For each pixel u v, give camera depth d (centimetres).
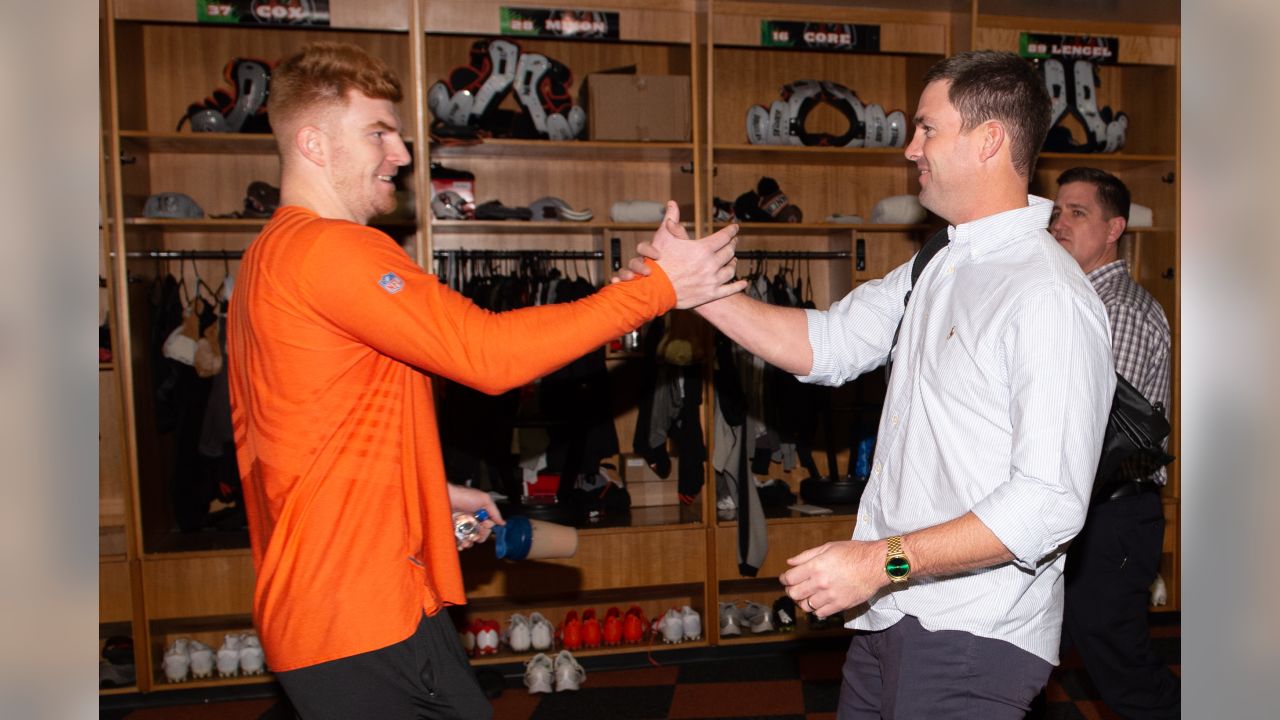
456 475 391
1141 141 448
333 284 124
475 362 125
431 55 419
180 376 378
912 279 162
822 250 452
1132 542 224
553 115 395
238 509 396
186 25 398
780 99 421
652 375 400
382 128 142
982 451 137
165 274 401
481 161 425
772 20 407
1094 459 127
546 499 402
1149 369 245
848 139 417
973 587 138
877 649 151
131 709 343
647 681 360
